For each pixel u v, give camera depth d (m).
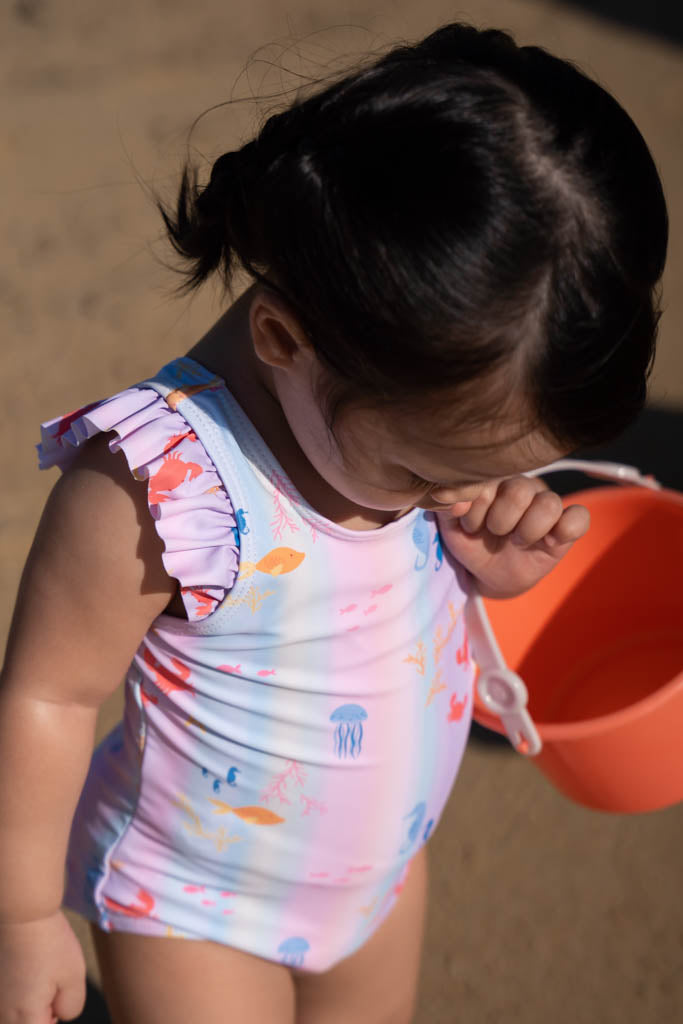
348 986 1.54
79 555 1.12
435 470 1.01
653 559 1.96
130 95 4.24
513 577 1.37
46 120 4.17
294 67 3.63
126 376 3.19
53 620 1.15
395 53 1.05
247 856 1.31
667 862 2.19
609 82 4.20
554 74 0.98
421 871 1.59
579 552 1.99
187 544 1.09
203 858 1.31
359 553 1.19
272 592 1.15
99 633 1.15
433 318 0.89
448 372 0.91
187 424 1.12
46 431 1.14
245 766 1.26
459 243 0.88
